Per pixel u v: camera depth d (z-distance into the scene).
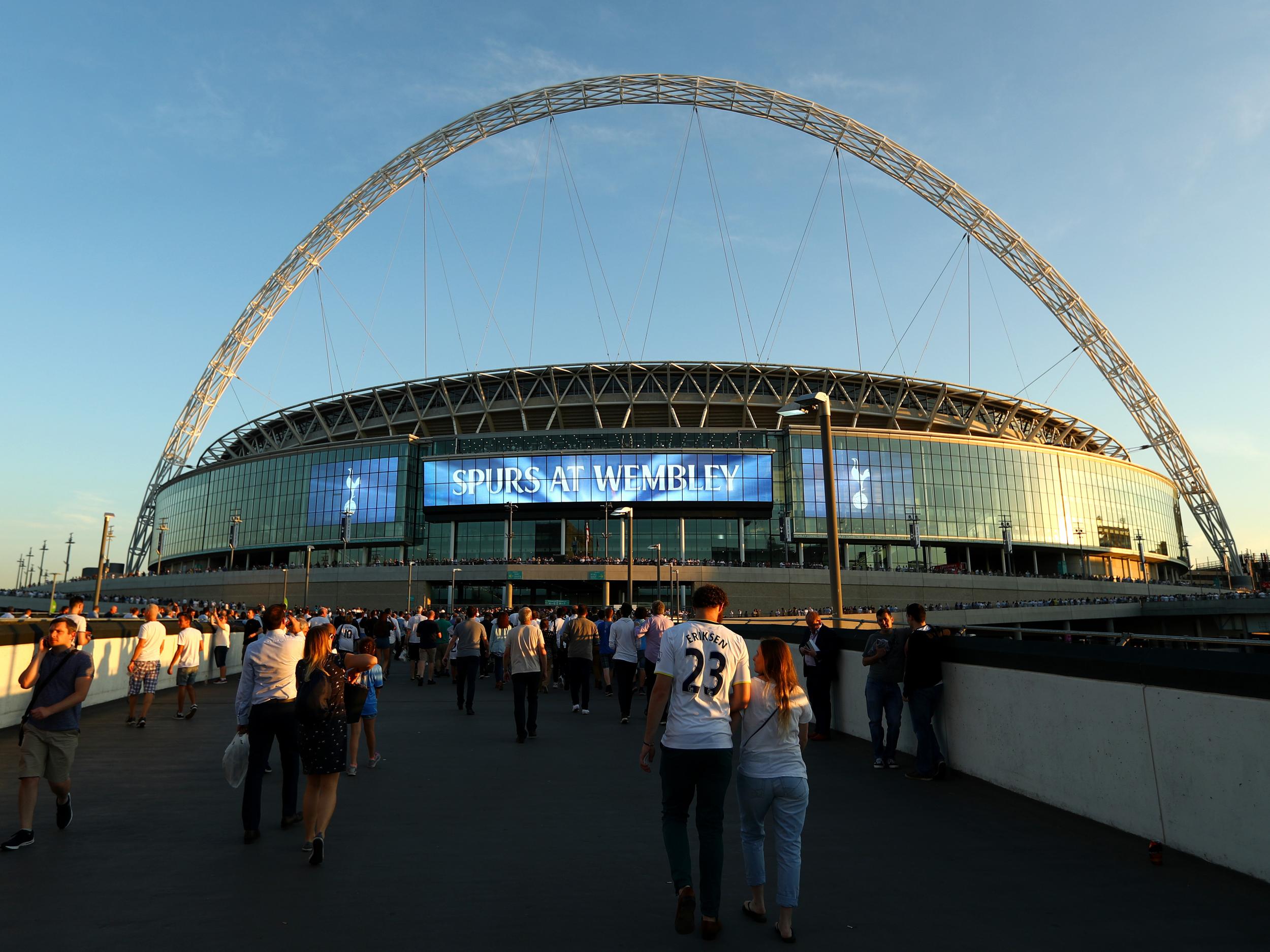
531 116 108.69
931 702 9.97
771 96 103.50
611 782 9.84
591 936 4.98
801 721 5.39
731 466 90.25
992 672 9.58
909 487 93.38
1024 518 96.75
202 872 6.21
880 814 8.14
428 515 91.94
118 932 4.96
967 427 106.56
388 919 5.23
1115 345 119.81
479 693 21.75
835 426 98.69
